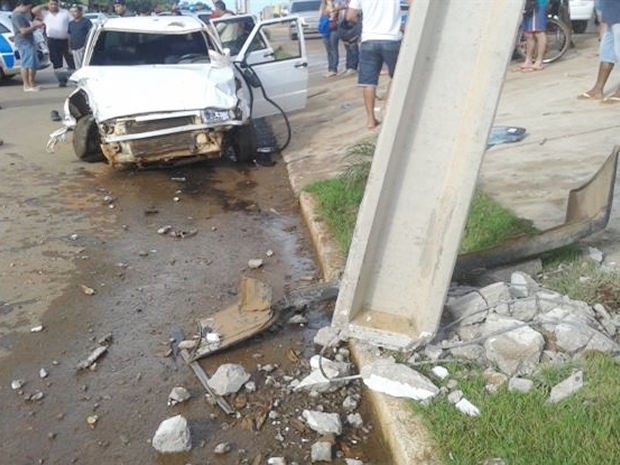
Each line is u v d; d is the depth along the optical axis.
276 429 3.20
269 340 3.98
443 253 3.08
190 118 7.31
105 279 4.93
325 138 8.91
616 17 7.59
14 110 12.36
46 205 6.68
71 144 9.24
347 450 3.04
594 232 3.97
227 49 8.79
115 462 3.03
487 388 3.04
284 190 7.18
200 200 6.89
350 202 5.87
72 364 3.81
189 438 3.09
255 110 8.88
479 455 2.64
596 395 2.86
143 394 3.52
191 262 5.26
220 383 3.46
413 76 2.95
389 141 3.02
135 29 8.70
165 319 4.31
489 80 2.83
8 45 16.19
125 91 7.38
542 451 2.61
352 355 3.65
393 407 3.00
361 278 3.31
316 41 24.91
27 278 4.95
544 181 5.64
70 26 15.03
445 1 2.89
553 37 11.66
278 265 5.18
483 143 2.89
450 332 3.39
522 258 4.07
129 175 7.76
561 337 3.22
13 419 3.35
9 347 4.00
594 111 7.67
